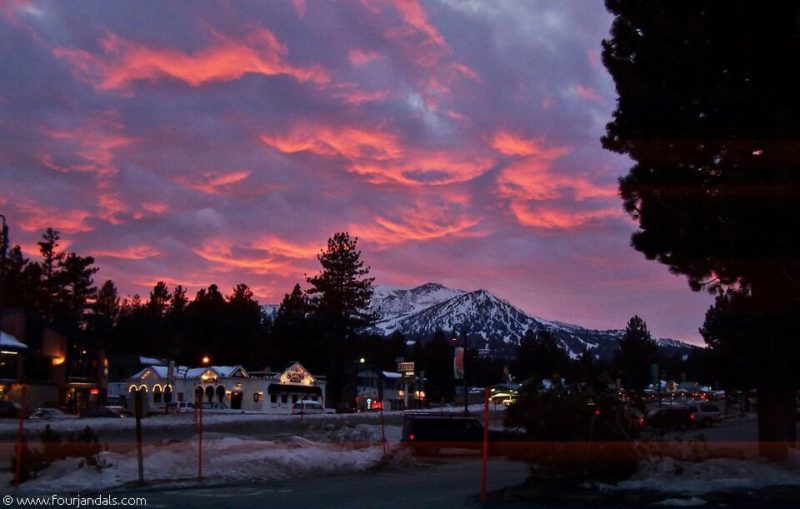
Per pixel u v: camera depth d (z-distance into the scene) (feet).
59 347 244.01
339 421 176.55
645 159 61.31
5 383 210.18
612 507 48.49
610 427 56.59
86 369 253.03
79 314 383.45
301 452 78.79
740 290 62.28
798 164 54.60
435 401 386.73
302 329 336.08
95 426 141.08
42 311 360.69
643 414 59.88
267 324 441.68
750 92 57.21
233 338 391.65
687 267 61.98
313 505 50.29
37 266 365.81
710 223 59.93
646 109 61.36
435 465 89.56
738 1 55.57
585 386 58.85
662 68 60.13
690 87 59.31
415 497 55.01
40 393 230.48
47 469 64.08
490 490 59.31
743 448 66.59
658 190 60.75
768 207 54.85
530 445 55.93
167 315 421.18
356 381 328.08
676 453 59.21
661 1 62.23
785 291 59.62
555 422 56.08
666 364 387.75
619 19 64.49
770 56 55.62
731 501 48.85
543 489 53.31
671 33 59.88
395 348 419.33
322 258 338.95
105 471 64.49
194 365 385.70
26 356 227.40
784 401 62.18
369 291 340.18
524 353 359.66
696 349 373.40
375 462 81.30
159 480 62.59
